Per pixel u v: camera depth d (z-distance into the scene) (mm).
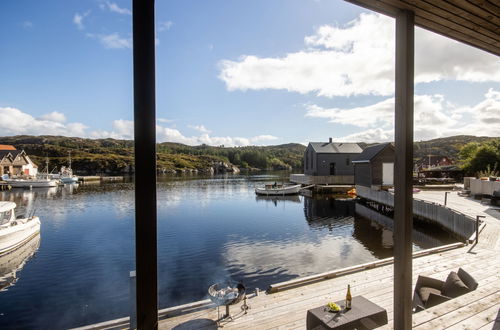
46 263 11539
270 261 10969
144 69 1605
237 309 4578
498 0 2227
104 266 11117
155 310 1666
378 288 5246
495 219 11953
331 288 5277
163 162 96125
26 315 7492
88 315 7426
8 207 14414
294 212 22984
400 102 2438
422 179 30094
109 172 83688
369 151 31109
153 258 1639
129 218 20641
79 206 26344
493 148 33719
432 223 16250
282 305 4688
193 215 21625
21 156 56812
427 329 2848
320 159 40625
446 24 2617
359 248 12719
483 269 6043
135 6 1602
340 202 28719
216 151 129000
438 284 4520
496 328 2877
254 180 60812
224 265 10562
